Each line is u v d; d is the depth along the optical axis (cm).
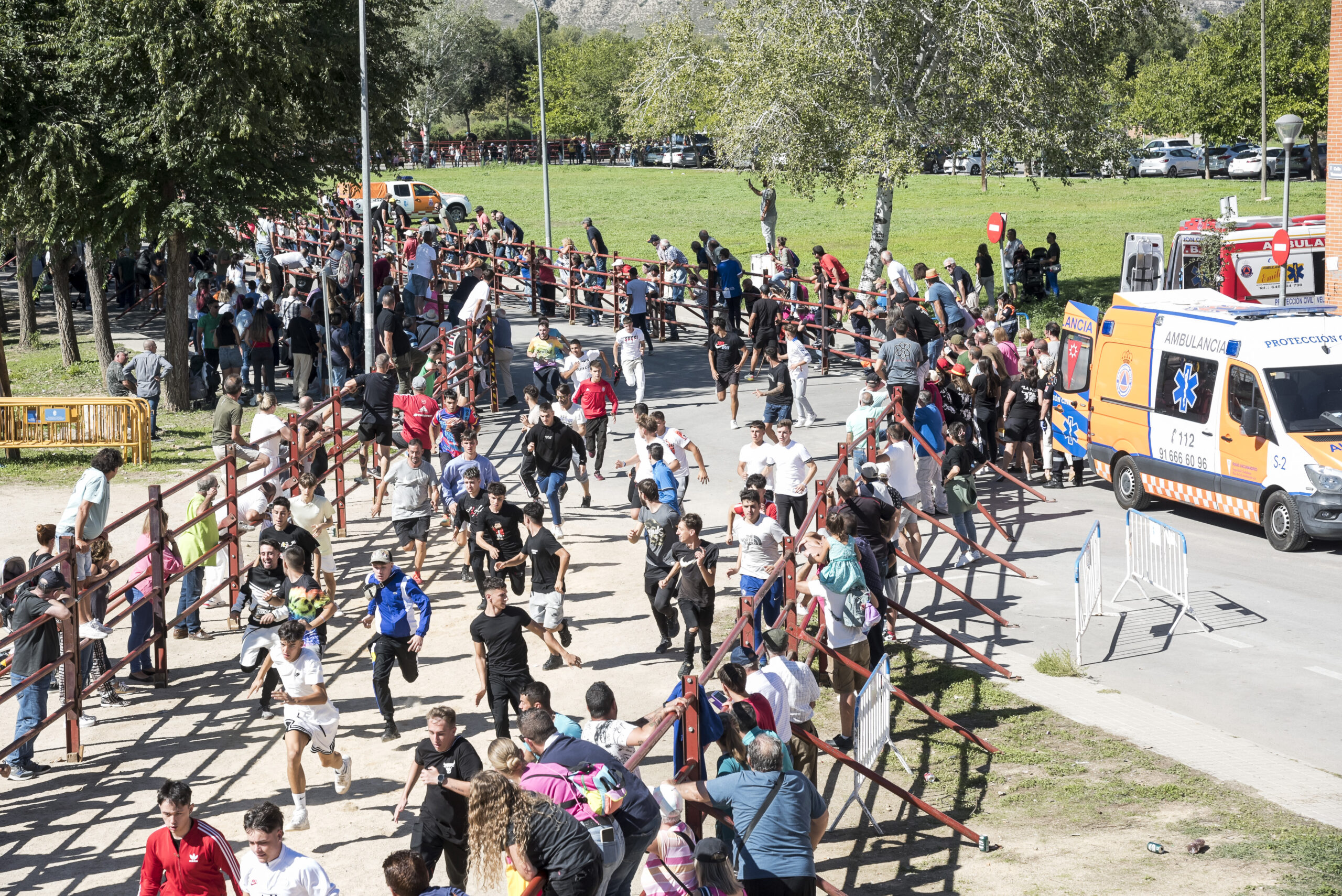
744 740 802
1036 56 2911
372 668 1302
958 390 1878
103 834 947
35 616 1052
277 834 718
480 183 7681
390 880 644
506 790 630
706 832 905
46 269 3719
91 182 2381
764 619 1217
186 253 2647
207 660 1330
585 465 1780
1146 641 1294
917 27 2931
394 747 1104
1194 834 880
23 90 2303
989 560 1594
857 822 933
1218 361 1653
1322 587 1426
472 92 11500
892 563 1309
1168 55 7050
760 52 3066
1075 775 991
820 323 2827
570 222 5672
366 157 2475
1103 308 3155
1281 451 1558
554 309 3553
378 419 1930
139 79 2384
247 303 2808
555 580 1235
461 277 3472
